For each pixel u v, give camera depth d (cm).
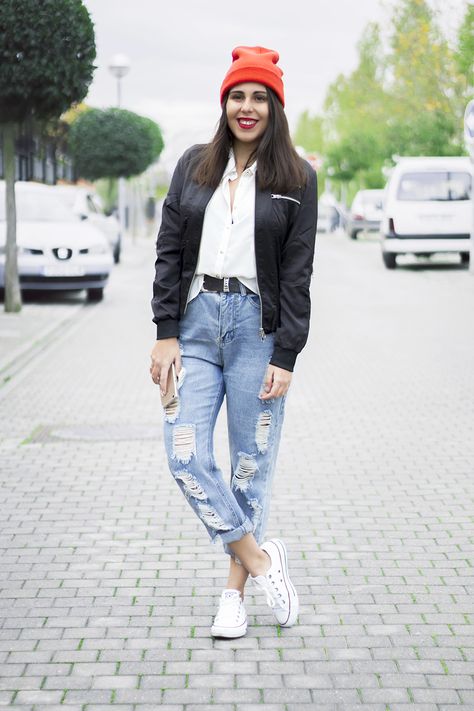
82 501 576
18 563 475
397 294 1739
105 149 3022
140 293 1784
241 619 394
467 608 422
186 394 381
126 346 1168
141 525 532
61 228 1616
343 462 659
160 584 450
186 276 379
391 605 425
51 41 1222
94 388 920
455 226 2159
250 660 374
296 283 374
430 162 2209
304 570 466
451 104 3164
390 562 476
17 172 2870
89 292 1633
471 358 1075
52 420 790
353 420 784
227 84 371
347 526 529
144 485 609
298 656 377
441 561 478
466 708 337
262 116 371
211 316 377
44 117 1305
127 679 358
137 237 4128
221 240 373
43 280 1567
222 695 347
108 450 695
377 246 3216
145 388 920
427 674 362
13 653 379
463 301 1622
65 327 1330
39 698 344
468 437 726
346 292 1777
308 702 342
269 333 379
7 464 658
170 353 381
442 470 639
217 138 375
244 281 376
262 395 381
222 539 390
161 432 748
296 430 750
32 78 1224
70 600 431
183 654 379
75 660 373
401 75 3192
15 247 1456
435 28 3058
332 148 5119
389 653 379
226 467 650
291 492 591
